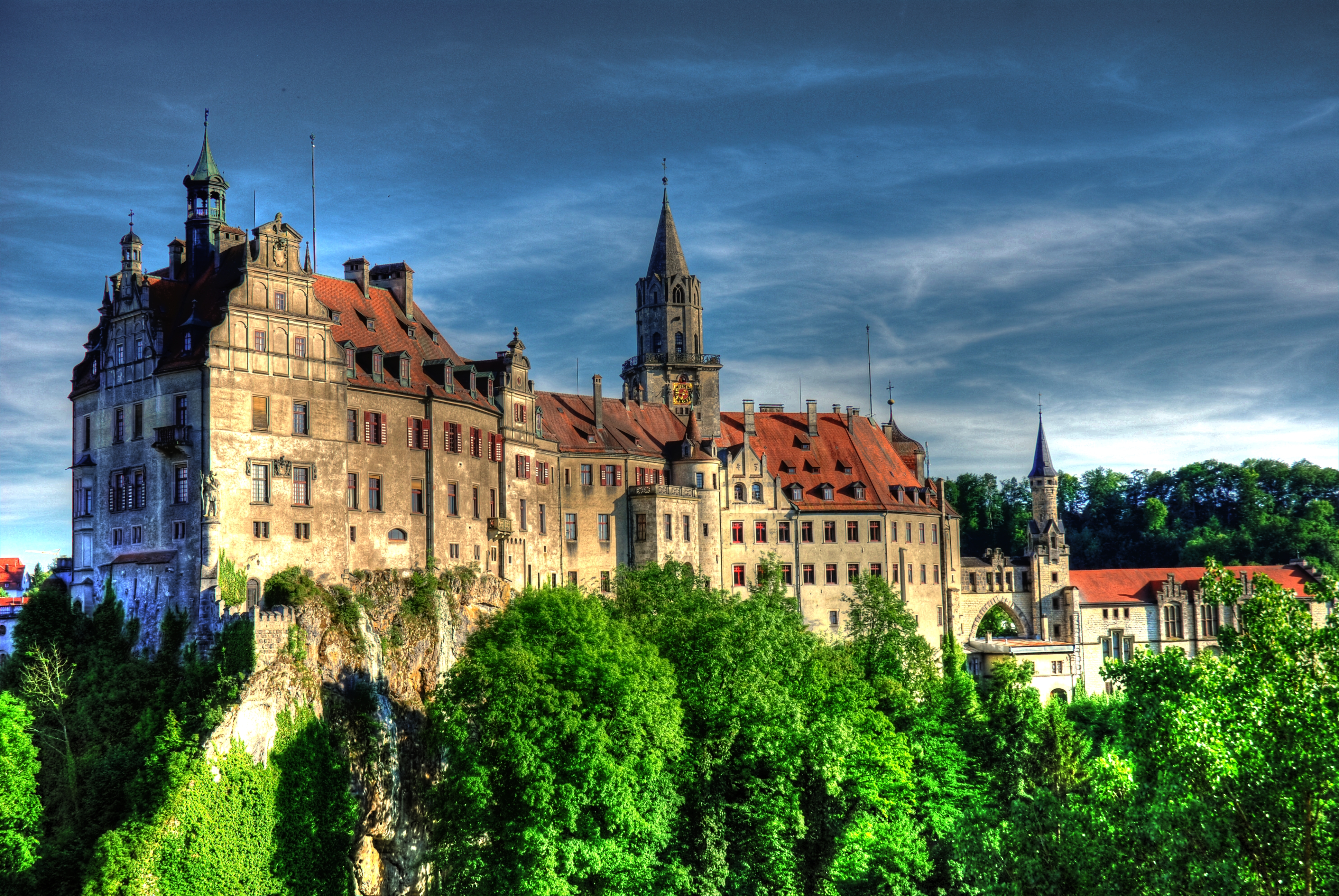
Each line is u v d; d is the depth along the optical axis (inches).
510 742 2620.6
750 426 5211.6
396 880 2955.2
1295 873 1828.2
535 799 2573.8
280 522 3093.0
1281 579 6668.3
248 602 2997.0
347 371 3309.5
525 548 4084.6
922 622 5359.3
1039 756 3752.5
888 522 5196.9
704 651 3144.7
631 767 2701.8
